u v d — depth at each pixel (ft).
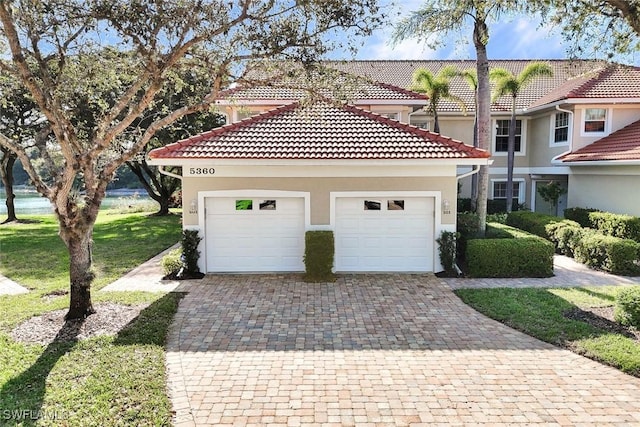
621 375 22.44
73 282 29.86
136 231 76.07
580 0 28.45
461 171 79.51
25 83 25.22
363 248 44.11
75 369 22.50
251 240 44.01
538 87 84.23
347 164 41.55
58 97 29.32
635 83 68.59
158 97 55.98
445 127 80.12
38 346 25.31
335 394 20.81
